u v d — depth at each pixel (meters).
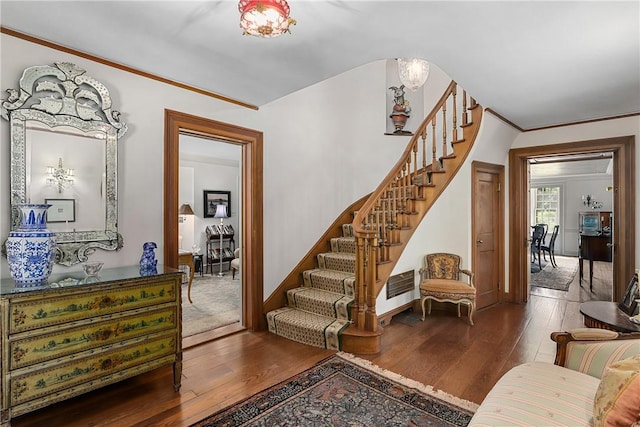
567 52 2.28
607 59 2.38
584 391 1.46
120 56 2.36
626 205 3.73
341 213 4.52
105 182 2.46
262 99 3.25
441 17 1.83
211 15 1.82
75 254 2.34
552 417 1.29
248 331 3.44
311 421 1.97
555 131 4.21
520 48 2.21
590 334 1.74
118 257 2.55
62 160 2.28
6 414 1.69
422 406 2.11
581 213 8.71
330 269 4.00
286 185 3.82
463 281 3.97
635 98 3.23
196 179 6.69
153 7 1.75
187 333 3.32
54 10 1.79
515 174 4.52
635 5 1.72
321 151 4.25
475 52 2.27
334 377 2.47
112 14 1.82
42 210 1.99
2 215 2.07
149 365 2.18
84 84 2.36
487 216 4.39
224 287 5.32
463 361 2.74
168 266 2.80
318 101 4.21
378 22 1.87
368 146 4.87
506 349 2.97
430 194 4.12
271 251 3.65
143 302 2.17
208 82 2.82
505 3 1.70
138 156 2.64
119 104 2.53
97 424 1.95
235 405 2.13
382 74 5.08
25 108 2.13
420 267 4.08
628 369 1.19
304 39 2.06
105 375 2.01
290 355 2.87
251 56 2.31
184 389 2.33
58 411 2.07
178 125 2.86
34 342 1.77
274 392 2.28
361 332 2.95
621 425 1.10
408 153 4.05
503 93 3.11
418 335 3.32
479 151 4.03
